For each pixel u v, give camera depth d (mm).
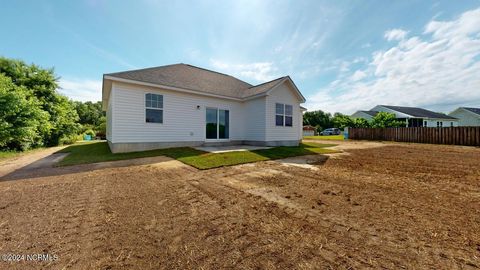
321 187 4098
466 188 3971
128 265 1703
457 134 14891
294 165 6422
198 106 11188
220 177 4922
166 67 12445
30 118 10219
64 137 17266
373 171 5574
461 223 2482
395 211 2879
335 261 1764
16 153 9547
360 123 24047
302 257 1828
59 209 2930
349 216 2723
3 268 1646
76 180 4570
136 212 2848
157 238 2152
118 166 6145
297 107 13250
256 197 3512
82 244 2023
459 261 1739
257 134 11930
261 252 1907
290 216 2736
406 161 7188
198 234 2248
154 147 9648
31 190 3820
